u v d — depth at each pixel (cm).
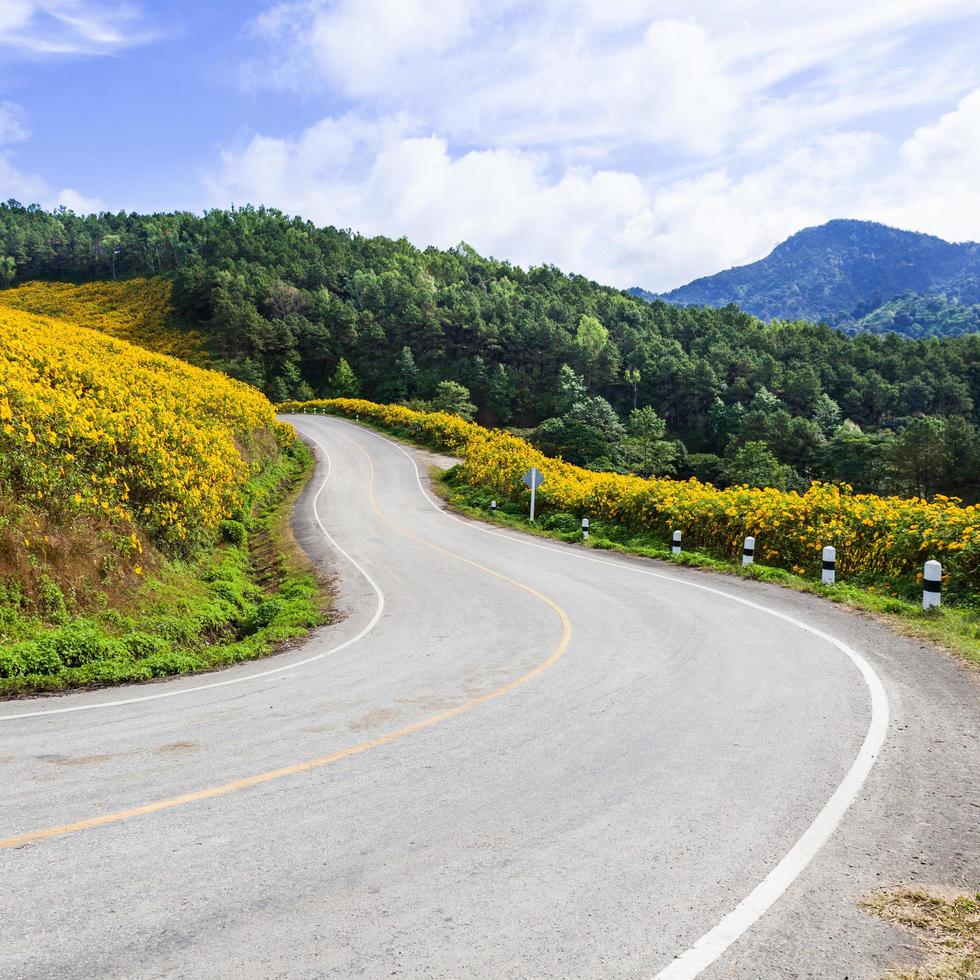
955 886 358
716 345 11925
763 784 484
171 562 1511
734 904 341
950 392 9950
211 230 16375
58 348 2512
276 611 1337
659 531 2102
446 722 630
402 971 291
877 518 1430
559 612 1180
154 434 1798
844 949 308
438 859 385
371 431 5947
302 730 614
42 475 1227
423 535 2278
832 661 819
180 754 554
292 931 319
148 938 313
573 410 8694
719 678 759
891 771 503
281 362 10719
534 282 18375
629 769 514
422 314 11600
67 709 694
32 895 347
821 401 9750
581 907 338
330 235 17212
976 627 972
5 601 989
